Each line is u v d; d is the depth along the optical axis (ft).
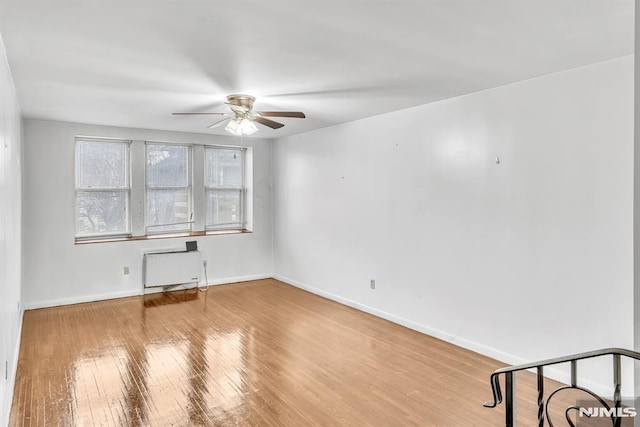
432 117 13.53
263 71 10.04
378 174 15.74
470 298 12.59
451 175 13.00
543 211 10.68
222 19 7.09
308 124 17.62
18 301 13.41
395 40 8.11
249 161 22.29
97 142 18.38
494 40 8.16
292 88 11.61
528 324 11.10
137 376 10.87
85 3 6.46
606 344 9.57
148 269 18.93
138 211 19.25
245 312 16.62
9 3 6.42
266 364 11.68
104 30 7.53
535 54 8.98
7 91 9.24
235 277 21.79
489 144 11.88
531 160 10.89
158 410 9.21
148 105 13.69
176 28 7.47
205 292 19.74
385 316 15.70
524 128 11.02
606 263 9.53
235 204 22.48
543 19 7.19
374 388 10.28
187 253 19.85
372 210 16.10
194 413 9.11
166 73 10.14
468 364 11.66
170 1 6.42
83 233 18.25
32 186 16.57
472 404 9.52
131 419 8.86
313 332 14.32
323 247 18.94
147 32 7.64
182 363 11.71
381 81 10.97
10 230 10.16
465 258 12.69
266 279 22.59
